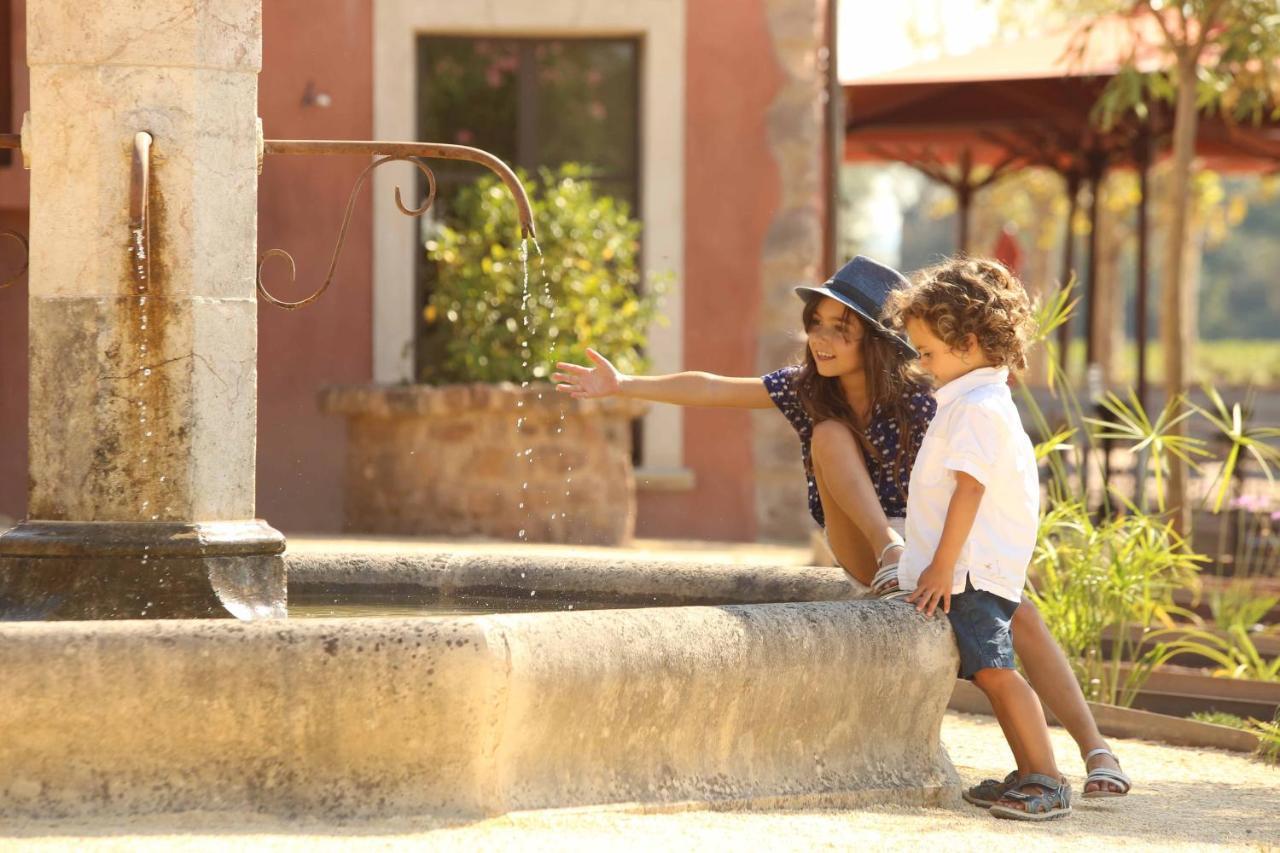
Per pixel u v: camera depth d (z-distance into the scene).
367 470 18.88
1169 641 12.16
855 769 6.97
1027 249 66.12
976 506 6.96
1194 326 68.75
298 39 20.64
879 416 7.95
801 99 21.28
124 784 5.77
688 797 6.45
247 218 7.52
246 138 7.51
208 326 7.38
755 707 6.61
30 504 7.39
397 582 9.48
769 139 21.30
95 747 5.74
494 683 5.80
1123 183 46.03
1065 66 21.23
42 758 5.73
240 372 7.50
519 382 19.17
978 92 22.89
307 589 9.48
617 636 6.20
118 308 7.25
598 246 19.72
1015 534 7.17
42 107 7.32
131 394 7.27
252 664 5.70
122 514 7.27
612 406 18.80
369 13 20.80
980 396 7.07
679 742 6.48
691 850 5.78
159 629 5.73
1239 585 13.72
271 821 5.77
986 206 51.44
